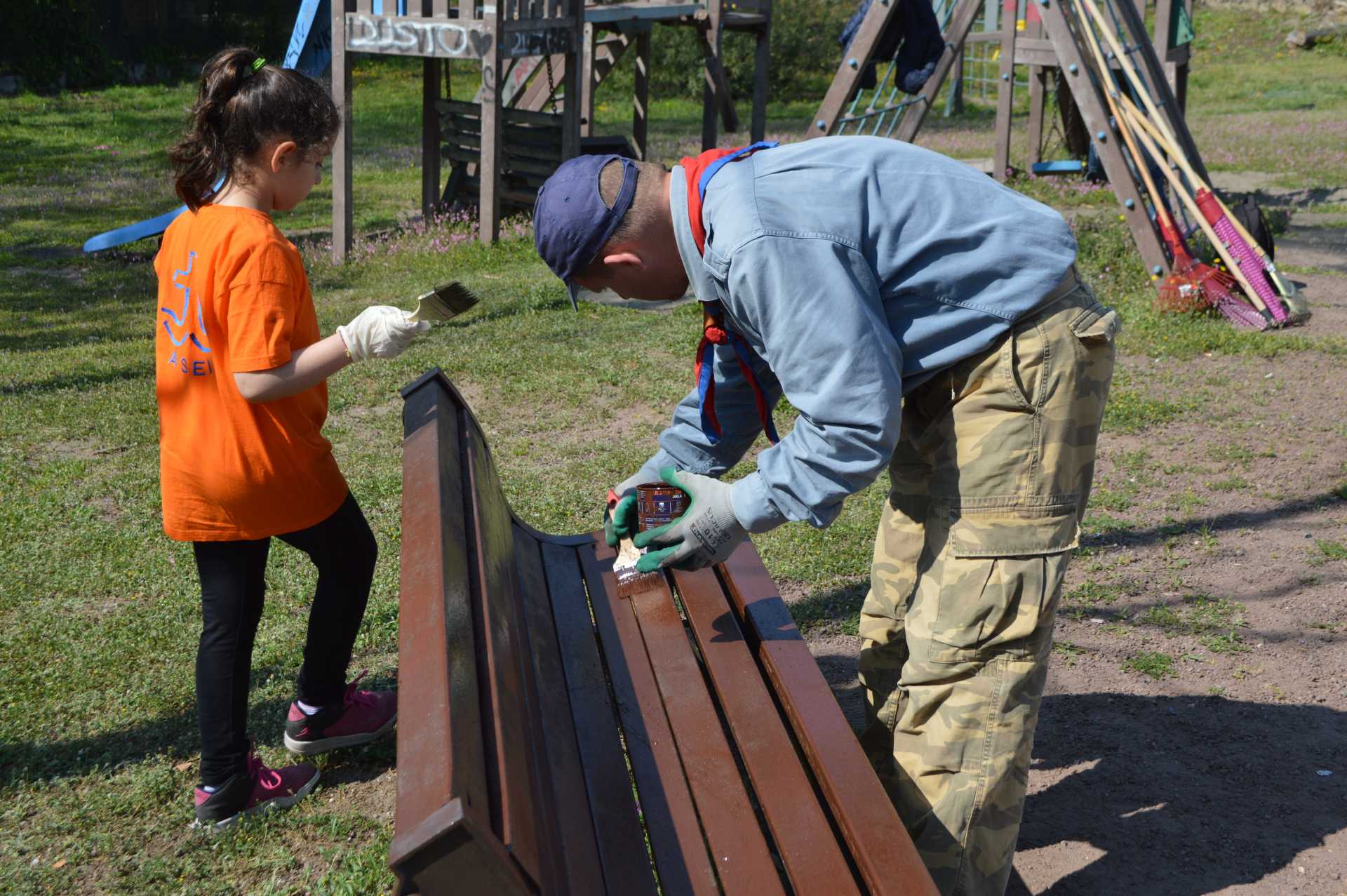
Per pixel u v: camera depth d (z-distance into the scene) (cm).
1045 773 296
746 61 2333
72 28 2206
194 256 235
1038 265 198
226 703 258
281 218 1142
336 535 268
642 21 1209
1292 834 270
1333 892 250
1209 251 818
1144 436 526
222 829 265
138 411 563
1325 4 2597
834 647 357
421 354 643
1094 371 205
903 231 194
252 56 242
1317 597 381
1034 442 202
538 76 1195
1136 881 255
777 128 1881
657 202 198
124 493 461
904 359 204
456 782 127
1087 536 427
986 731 208
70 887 250
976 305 198
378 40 884
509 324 709
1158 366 630
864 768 192
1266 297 712
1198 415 551
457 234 970
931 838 211
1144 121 777
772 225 185
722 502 201
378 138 1748
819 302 183
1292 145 1498
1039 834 273
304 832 268
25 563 399
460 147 1048
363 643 350
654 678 236
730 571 268
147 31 2403
